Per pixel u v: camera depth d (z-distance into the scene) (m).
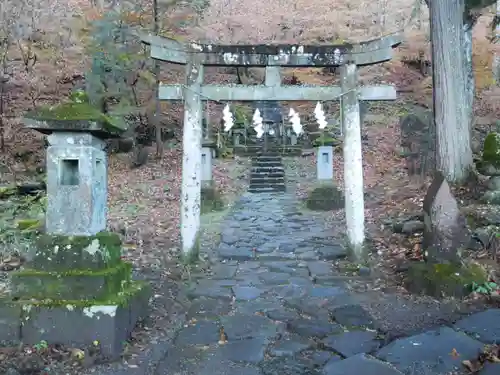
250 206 12.08
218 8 25.86
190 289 5.70
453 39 8.67
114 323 3.67
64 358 3.55
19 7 17.25
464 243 5.36
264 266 6.85
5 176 12.73
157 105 15.73
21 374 3.33
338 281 6.05
